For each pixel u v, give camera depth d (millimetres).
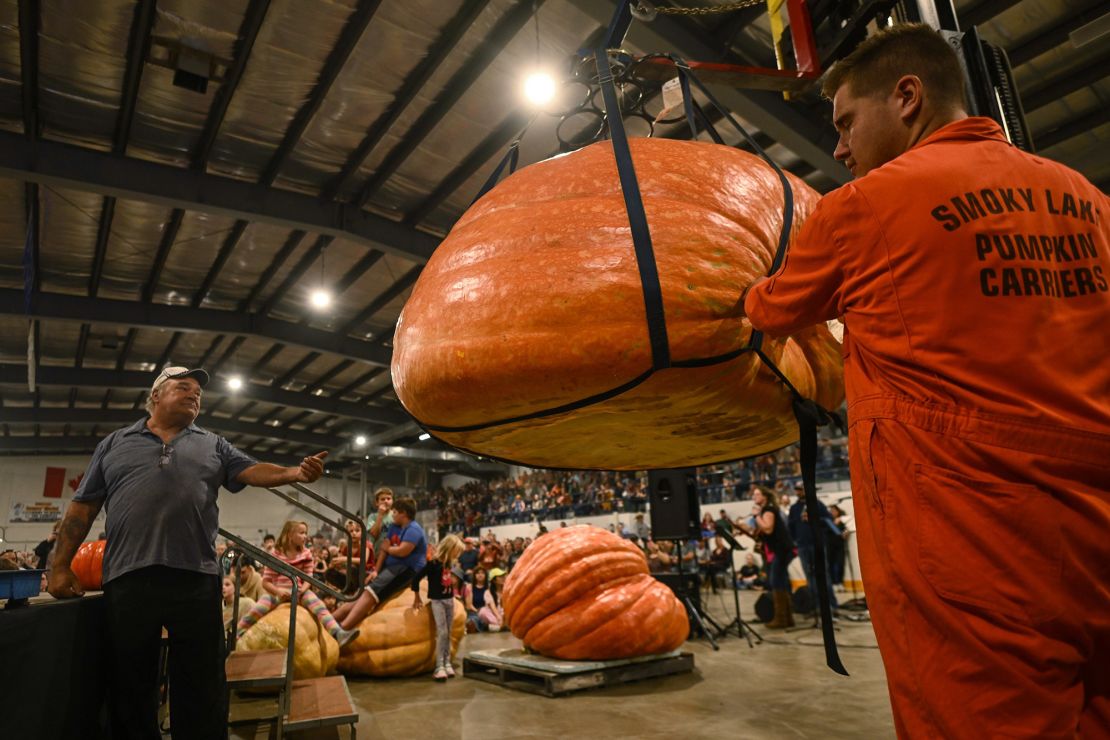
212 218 9898
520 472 24188
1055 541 724
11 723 1645
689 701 4043
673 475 6516
